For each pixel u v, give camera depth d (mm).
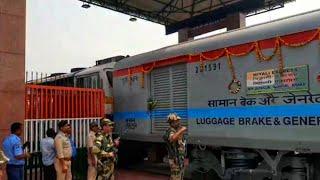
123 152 12453
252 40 7809
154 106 10398
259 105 7574
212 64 8617
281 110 7188
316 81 6699
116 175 11188
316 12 6922
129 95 11461
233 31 8445
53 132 8555
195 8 19281
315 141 6617
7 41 9016
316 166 7043
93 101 11172
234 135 8008
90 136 8883
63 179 8016
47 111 10000
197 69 8977
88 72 13477
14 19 9172
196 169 9125
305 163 7133
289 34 7176
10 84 9000
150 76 10656
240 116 7918
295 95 6988
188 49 9289
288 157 7289
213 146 8578
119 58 13469
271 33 7484
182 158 6949
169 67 9977
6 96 8914
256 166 8055
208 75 8688
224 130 8227
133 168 12445
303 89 6863
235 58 8117
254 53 7762
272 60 7422
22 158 7230
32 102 9680
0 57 8867
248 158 8031
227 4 18375
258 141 7539
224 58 8352
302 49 6957
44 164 8352
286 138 7062
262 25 7836
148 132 10555
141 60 10953
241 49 8008
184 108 9445
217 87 8453
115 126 12023
